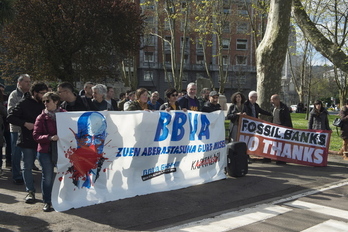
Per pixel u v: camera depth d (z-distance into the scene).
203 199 6.03
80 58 22.97
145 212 5.27
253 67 59.97
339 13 14.59
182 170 6.95
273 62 10.65
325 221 4.93
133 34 23.64
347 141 10.42
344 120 10.33
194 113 7.09
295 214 5.24
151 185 6.41
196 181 7.05
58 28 21.05
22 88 6.84
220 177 7.52
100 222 4.81
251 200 6.05
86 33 21.11
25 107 5.45
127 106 7.07
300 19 12.97
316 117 9.94
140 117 6.15
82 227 4.61
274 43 10.50
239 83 57.56
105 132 5.70
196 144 7.13
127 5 22.94
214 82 60.81
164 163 6.62
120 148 5.91
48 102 5.16
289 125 9.49
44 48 21.38
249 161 9.53
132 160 6.10
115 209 5.36
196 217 5.13
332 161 9.92
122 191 5.95
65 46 21.31
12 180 7.09
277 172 8.35
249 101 9.48
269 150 9.33
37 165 8.63
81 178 5.43
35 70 22.70
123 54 24.95
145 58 58.69
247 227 4.68
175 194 6.30
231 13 29.03
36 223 4.70
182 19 28.80
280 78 10.87
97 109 6.59
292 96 68.75
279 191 6.68
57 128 5.12
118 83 27.05
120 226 4.70
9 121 5.37
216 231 4.52
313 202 5.91
